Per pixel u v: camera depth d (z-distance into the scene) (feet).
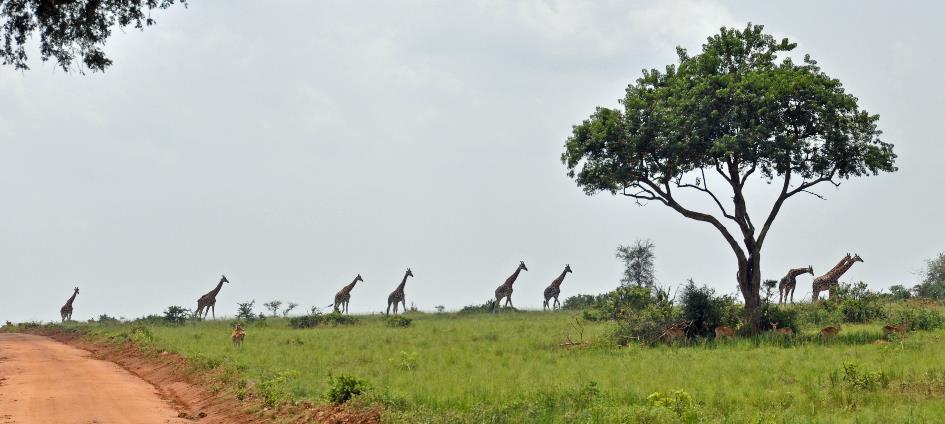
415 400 63.00
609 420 50.98
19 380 92.63
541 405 56.65
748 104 116.06
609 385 67.36
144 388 89.40
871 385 60.54
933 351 79.25
